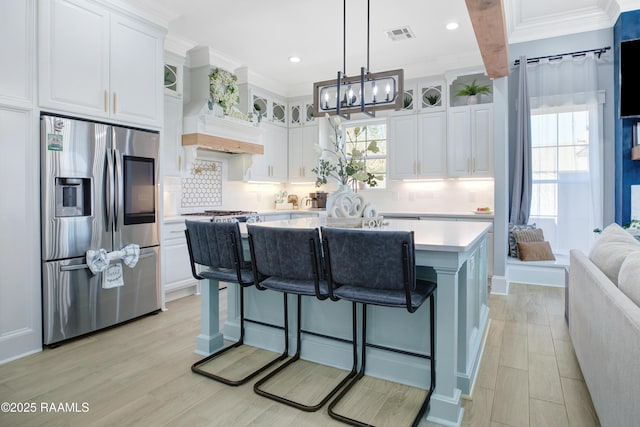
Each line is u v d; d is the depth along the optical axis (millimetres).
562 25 4043
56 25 2600
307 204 6129
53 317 2568
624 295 1435
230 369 2254
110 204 2883
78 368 2266
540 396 1945
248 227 2045
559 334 2791
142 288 3180
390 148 5297
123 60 3035
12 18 2383
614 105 3982
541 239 4281
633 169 3789
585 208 4133
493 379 2131
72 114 2697
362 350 2146
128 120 3068
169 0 3254
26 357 2412
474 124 4711
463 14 3557
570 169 4184
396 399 1921
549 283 4129
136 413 1797
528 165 4289
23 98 2436
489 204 4922
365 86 2602
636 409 1118
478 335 2459
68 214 2670
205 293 2473
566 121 4184
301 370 2242
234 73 5168
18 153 2418
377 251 1626
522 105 4266
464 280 1983
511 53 4379
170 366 2295
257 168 5375
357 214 2643
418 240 1873
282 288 2006
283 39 4125
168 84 4070
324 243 1781
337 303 2271
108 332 2875
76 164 2674
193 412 1808
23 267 2447
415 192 5363
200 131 4223
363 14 3559
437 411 1749
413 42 4203
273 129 5727
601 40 4004
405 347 2078
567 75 4109
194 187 4734
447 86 4852
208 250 2270
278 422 1734
